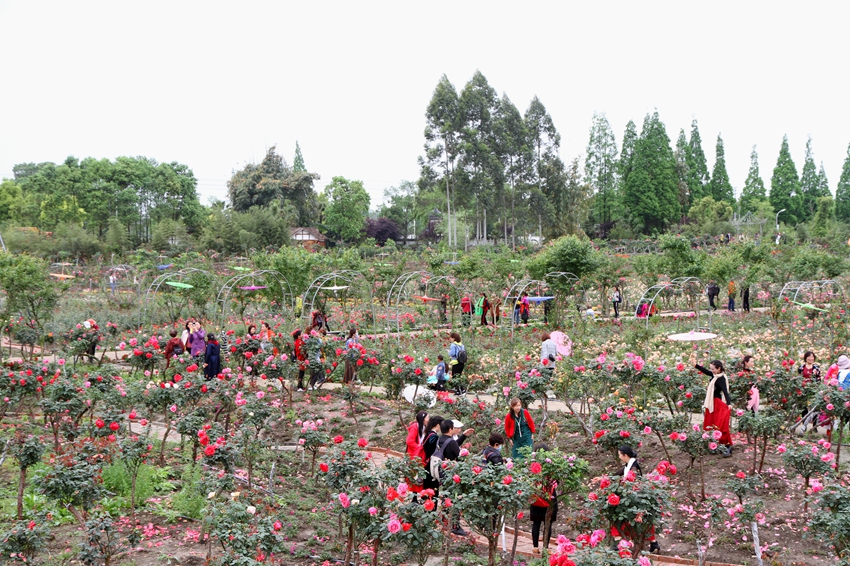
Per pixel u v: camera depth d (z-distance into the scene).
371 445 12.63
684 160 93.31
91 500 7.05
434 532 6.35
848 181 96.44
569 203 77.12
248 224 66.75
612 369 12.44
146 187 80.06
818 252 32.28
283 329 23.05
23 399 13.23
